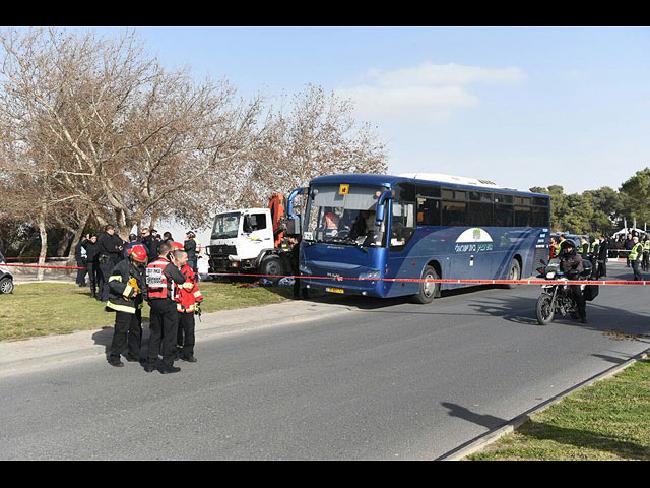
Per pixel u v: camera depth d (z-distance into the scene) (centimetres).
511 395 734
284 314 1412
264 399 714
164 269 852
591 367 888
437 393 742
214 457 530
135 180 2505
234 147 2491
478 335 1158
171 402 703
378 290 1473
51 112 2258
